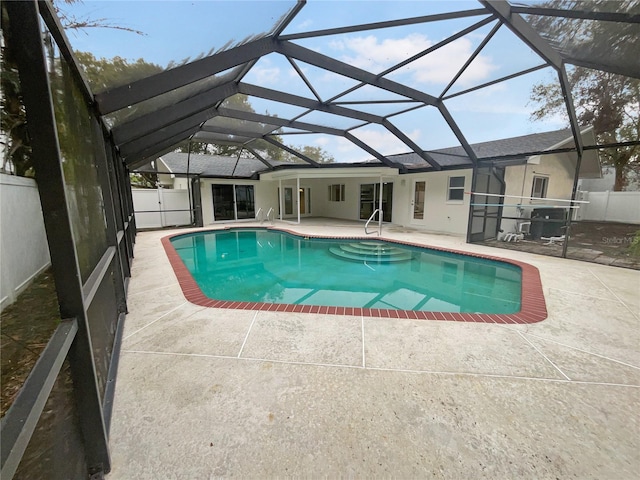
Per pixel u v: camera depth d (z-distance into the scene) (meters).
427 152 11.05
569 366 2.74
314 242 11.30
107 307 2.77
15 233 1.35
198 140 11.81
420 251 9.34
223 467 1.73
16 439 0.85
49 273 1.59
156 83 3.82
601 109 11.16
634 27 3.98
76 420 1.52
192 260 8.91
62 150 1.89
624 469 1.73
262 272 7.61
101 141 3.61
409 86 7.02
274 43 5.08
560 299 4.49
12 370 1.18
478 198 9.79
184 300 4.37
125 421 2.04
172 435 1.93
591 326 3.57
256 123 9.63
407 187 14.11
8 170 1.30
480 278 6.92
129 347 3.02
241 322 3.62
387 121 9.79
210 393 2.34
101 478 1.63
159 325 3.53
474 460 1.79
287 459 1.78
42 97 1.21
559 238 10.02
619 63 4.90
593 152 12.09
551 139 10.17
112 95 3.48
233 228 13.90
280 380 2.50
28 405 0.95
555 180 12.52
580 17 4.06
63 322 1.41
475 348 3.04
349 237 11.02
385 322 3.63
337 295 5.89
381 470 1.72
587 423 2.06
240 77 6.39
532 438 1.94
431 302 5.49
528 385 2.46
